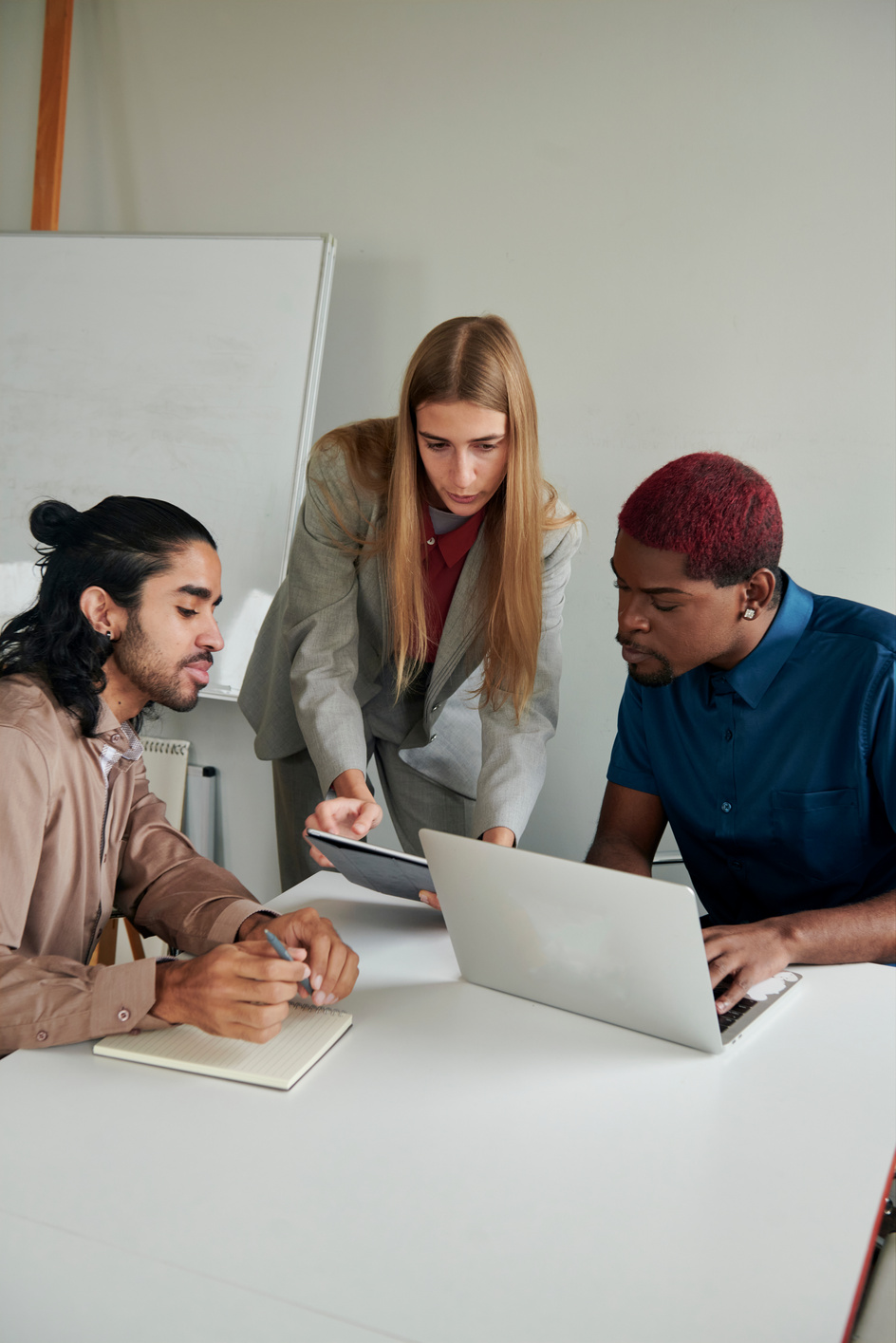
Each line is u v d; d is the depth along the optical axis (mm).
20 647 1049
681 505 1180
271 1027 862
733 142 2152
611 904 887
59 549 1050
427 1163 743
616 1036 945
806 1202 710
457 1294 614
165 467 2502
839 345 2150
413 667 1708
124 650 1072
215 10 2496
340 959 989
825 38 2080
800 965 1102
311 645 1631
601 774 2436
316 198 2461
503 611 1562
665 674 1284
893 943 1104
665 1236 670
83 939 1104
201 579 1087
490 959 1015
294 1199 698
